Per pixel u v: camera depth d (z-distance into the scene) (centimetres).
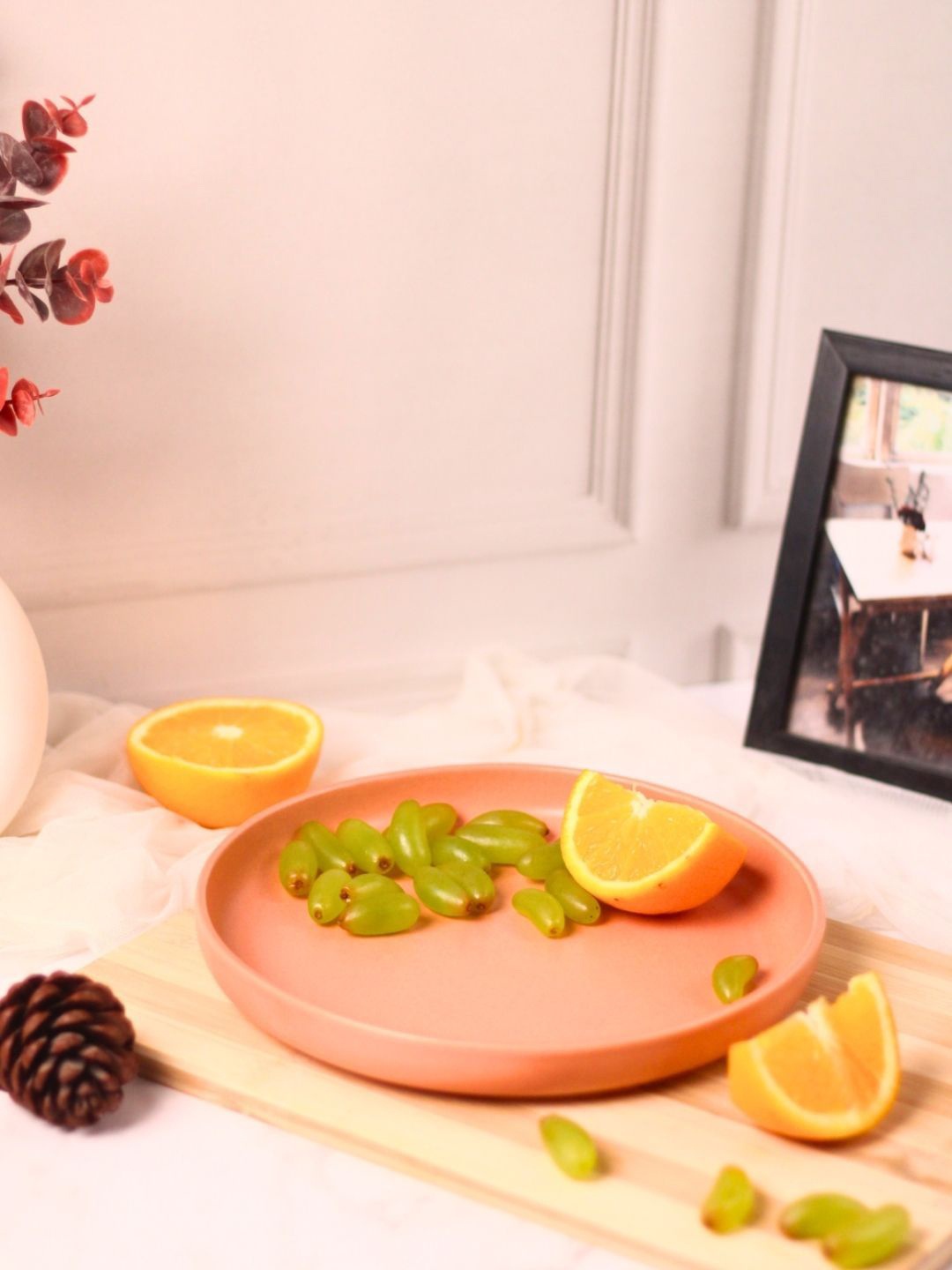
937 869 91
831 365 103
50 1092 63
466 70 108
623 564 128
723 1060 69
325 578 116
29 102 82
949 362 97
